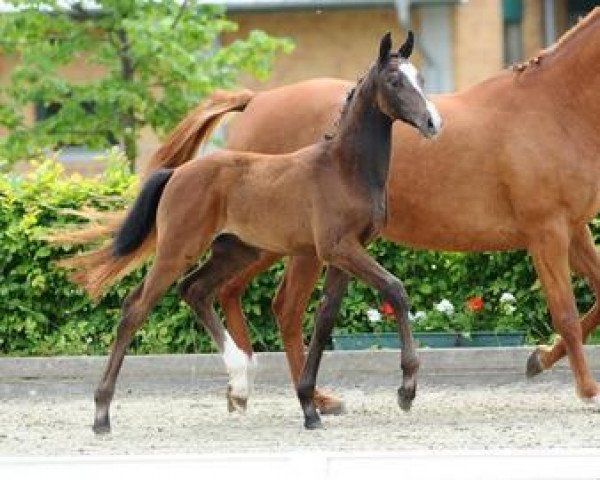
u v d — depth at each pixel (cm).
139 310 1449
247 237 1453
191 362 1758
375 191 1412
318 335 1443
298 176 1422
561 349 1588
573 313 1511
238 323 1587
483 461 1055
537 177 1503
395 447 1316
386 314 1805
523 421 1473
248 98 1614
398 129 1536
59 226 1828
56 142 2506
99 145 2527
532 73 1534
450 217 1530
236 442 1372
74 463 1064
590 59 1508
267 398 1692
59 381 1766
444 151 1523
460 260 1809
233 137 1606
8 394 1762
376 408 1591
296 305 1568
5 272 1845
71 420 1557
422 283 1817
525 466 1041
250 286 1814
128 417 1568
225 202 1452
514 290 1809
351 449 1308
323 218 1406
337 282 1438
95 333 1842
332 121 1550
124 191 1850
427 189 1527
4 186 1847
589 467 1036
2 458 1090
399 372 1745
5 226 1836
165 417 1563
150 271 1455
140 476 1025
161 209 1459
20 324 1844
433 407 1591
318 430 1438
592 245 1573
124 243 1470
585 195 1509
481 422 1473
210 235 1454
